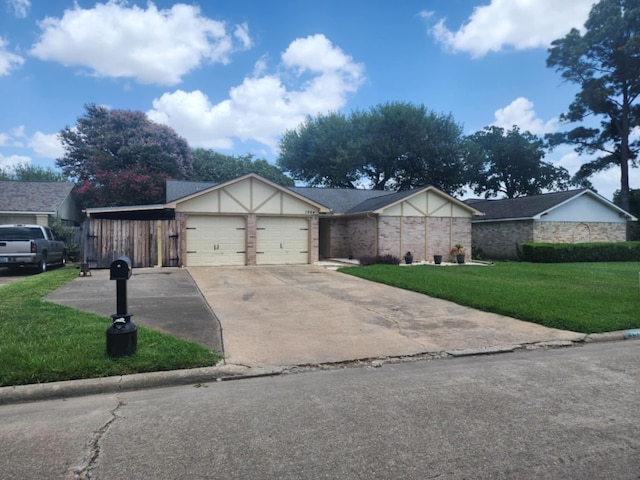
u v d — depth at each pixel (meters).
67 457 2.91
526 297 8.85
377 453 2.96
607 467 2.78
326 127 35.78
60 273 13.38
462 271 14.52
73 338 5.38
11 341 5.23
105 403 3.94
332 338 6.15
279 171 39.94
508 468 2.76
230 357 5.18
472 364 5.16
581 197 24.11
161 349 5.09
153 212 18.83
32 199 20.45
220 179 37.59
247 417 3.57
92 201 28.78
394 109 33.66
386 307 8.37
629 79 31.02
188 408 3.79
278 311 7.91
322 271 14.52
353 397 4.04
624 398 4.00
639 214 32.34
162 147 31.19
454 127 34.84
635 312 7.47
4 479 2.64
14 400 3.99
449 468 2.76
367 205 20.23
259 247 16.80
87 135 30.97
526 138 43.62
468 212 20.36
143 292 9.71
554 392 4.16
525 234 23.58
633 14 28.81
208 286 10.83
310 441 3.13
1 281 12.20
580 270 15.34
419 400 3.95
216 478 2.65
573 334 6.43
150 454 2.95
